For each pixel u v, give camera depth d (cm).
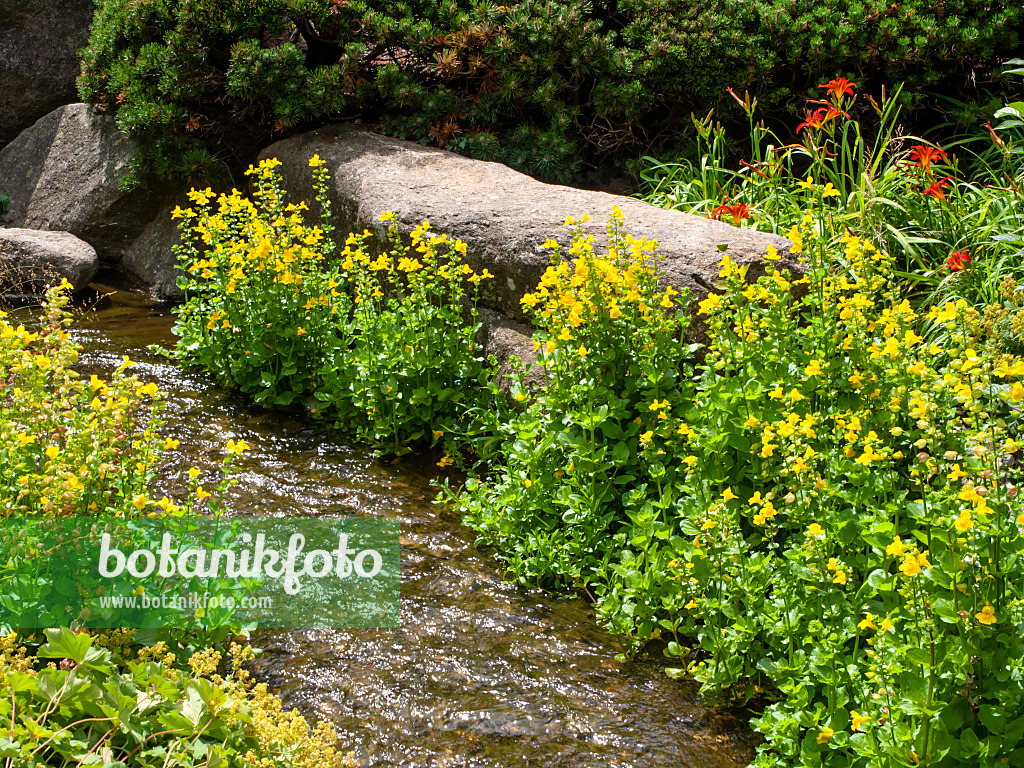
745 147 845
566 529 409
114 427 295
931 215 595
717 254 493
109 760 193
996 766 226
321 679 325
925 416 268
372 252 637
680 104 835
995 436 239
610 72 796
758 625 316
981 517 235
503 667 336
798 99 821
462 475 493
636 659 345
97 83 835
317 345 578
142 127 793
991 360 272
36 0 1005
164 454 492
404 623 361
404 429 525
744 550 318
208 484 464
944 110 793
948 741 233
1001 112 421
